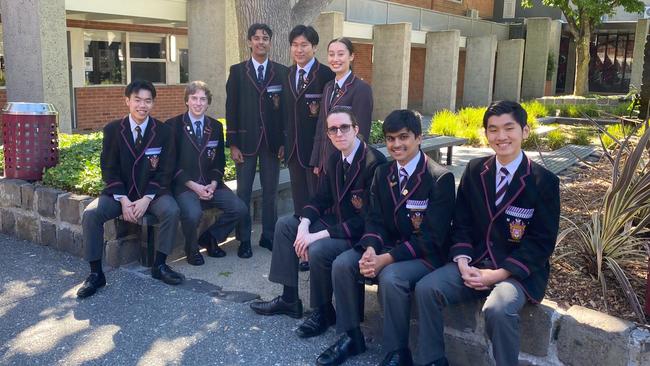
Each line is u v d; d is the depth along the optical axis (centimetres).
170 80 1510
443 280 316
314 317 378
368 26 1711
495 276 312
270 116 513
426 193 340
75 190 530
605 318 309
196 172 496
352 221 375
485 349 332
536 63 2492
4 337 370
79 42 1291
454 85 1956
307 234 376
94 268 441
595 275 370
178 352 355
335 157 389
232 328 385
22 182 555
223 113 1150
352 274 345
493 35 2183
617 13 2709
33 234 546
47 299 425
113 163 463
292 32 479
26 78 867
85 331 379
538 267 310
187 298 429
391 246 354
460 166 983
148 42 1451
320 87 484
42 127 561
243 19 766
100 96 1337
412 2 2092
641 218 416
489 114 314
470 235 334
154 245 484
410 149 339
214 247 515
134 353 353
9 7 862
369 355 356
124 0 1095
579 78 2195
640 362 292
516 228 316
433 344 317
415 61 2312
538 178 312
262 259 514
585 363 307
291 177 509
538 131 1273
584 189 623
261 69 511
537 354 320
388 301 324
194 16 1152
